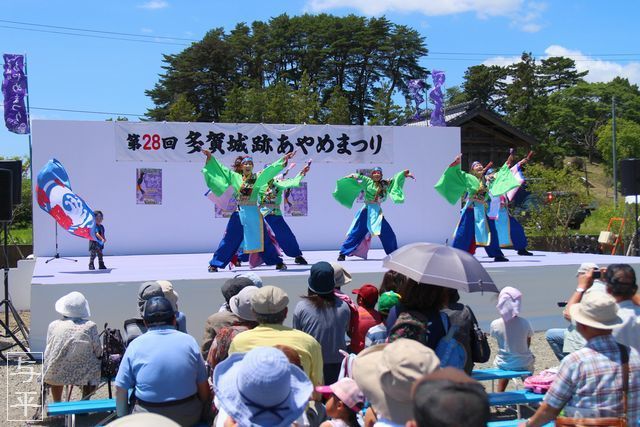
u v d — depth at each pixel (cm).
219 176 869
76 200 924
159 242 1255
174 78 4184
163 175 1255
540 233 1931
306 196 1326
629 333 387
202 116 4203
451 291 407
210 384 397
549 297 922
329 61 4447
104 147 1227
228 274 838
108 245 1232
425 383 181
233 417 272
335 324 453
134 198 1241
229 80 4262
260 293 377
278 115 3506
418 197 1388
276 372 267
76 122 1212
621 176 1045
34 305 728
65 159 1209
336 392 327
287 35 4491
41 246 1195
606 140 4853
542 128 4800
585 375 318
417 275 370
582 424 316
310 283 460
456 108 2255
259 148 1294
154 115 4169
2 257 1467
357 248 1038
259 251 877
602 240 1669
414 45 4581
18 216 2505
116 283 750
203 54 4253
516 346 555
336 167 1338
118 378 372
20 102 1241
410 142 1377
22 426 520
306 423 309
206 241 1276
